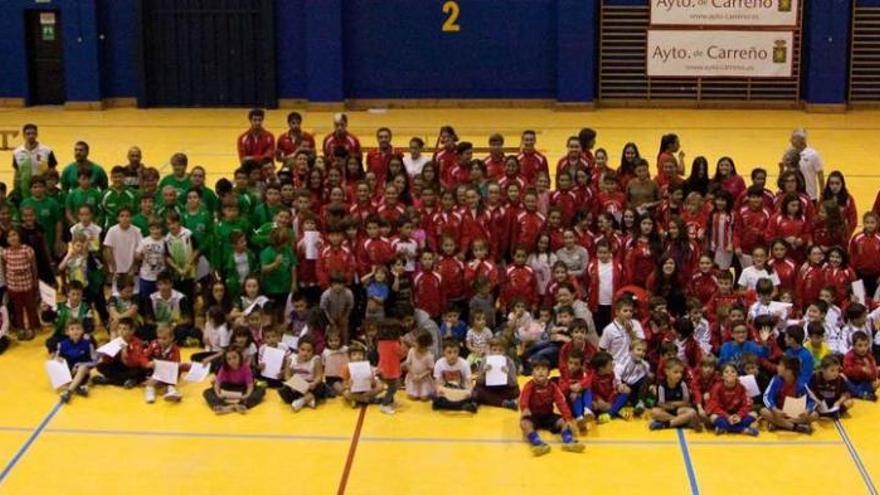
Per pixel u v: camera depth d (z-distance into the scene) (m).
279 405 11.91
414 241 14.00
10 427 11.40
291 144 18.14
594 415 11.45
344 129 18.16
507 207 14.67
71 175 15.39
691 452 10.82
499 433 11.27
